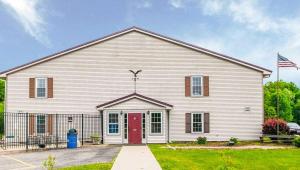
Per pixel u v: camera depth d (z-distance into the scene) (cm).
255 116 3844
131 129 3716
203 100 3856
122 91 3881
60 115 3844
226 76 3866
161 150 2922
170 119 3831
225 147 3269
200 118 3853
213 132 3834
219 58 3878
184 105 3853
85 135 3834
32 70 3897
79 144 3388
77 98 3878
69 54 3909
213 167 2048
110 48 3909
